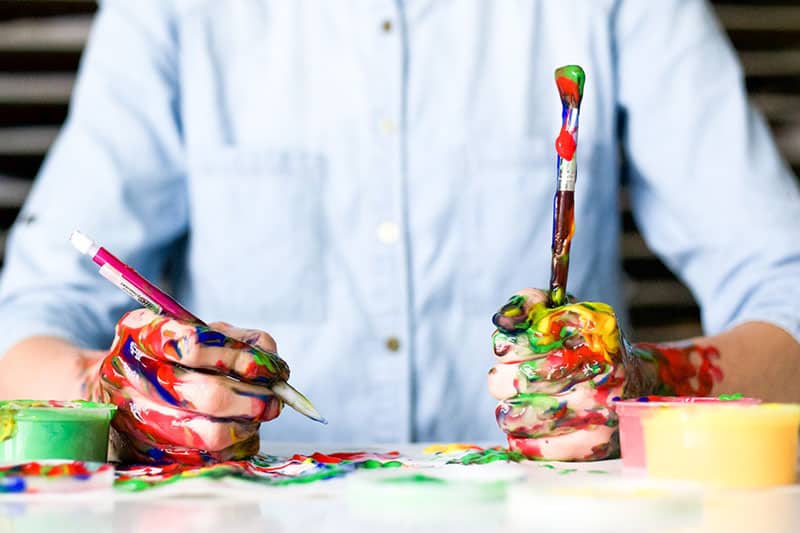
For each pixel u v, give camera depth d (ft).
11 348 4.76
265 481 2.81
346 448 4.00
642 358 4.18
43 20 10.36
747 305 5.49
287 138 5.90
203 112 5.94
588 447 3.41
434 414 5.74
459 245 5.80
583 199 5.90
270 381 3.28
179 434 3.22
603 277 6.09
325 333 5.82
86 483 2.72
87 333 5.35
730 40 11.14
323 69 5.89
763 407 2.86
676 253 5.96
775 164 5.82
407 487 2.49
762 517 2.33
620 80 6.07
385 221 5.78
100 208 5.71
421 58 5.86
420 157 5.80
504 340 3.44
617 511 2.23
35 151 10.48
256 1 5.99
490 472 2.78
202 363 3.18
